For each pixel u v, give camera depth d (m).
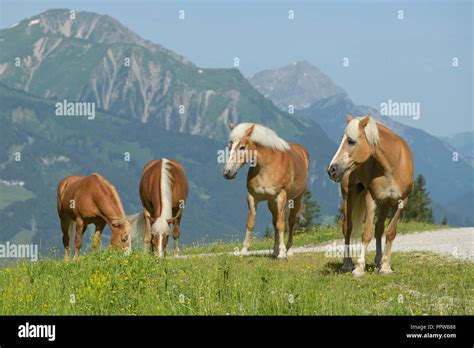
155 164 20.86
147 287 13.52
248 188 19.09
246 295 12.83
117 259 16.45
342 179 16.81
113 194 20.30
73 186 21.20
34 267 17.20
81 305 12.76
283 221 18.98
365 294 13.57
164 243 18.23
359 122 15.08
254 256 19.25
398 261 18.22
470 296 13.44
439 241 23.23
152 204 19.64
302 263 18.11
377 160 15.19
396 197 15.53
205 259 18.61
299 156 20.41
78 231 20.83
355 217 16.58
